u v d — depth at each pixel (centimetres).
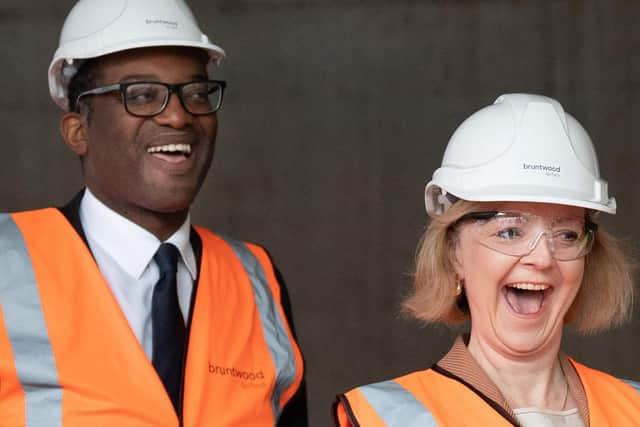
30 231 373
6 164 998
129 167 366
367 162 978
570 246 301
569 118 309
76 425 341
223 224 981
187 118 366
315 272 971
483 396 298
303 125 984
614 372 933
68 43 377
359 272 968
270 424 376
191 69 371
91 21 374
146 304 370
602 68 962
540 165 299
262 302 401
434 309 310
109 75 368
